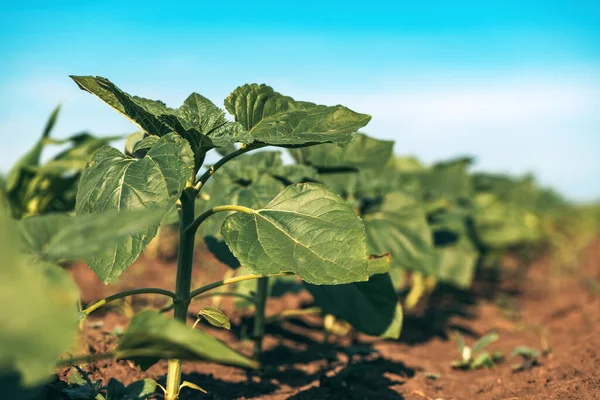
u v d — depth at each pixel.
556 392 3.04
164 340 1.64
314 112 2.42
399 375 3.73
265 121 2.44
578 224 12.88
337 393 3.29
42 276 1.63
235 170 3.51
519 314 5.82
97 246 1.63
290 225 2.36
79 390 2.49
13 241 1.49
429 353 4.46
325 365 3.90
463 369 3.94
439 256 5.64
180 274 2.35
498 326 5.46
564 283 7.62
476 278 8.02
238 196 3.31
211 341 1.64
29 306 1.40
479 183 8.98
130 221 1.67
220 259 3.23
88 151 5.04
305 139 2.34
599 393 2.90
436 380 3.63
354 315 3.29
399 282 4.41
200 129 2.36
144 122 2.38
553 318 5.62
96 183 2.20
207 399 3.02
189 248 2.36
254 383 3.40
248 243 2.32
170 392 2.40
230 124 2.36
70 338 1.42
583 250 10.54
